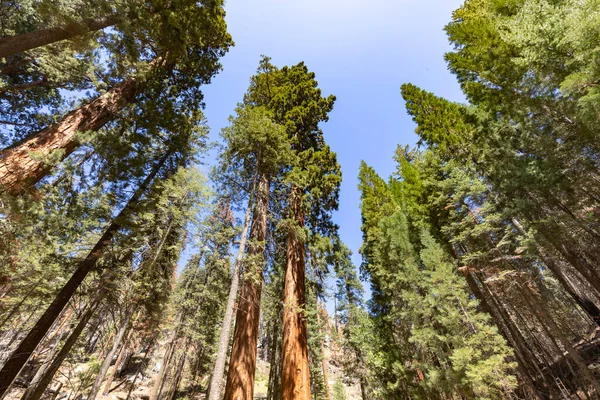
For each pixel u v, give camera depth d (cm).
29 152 563
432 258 986
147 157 994
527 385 977
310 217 1428
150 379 2181
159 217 1098
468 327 839
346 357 1986
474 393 767
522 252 1027
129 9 761
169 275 1191
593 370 921
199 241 1137
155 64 1102
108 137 820
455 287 888
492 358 726
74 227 811
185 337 1728
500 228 1089
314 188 1256
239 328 931
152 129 1028
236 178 994
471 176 1236
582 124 744
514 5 987
